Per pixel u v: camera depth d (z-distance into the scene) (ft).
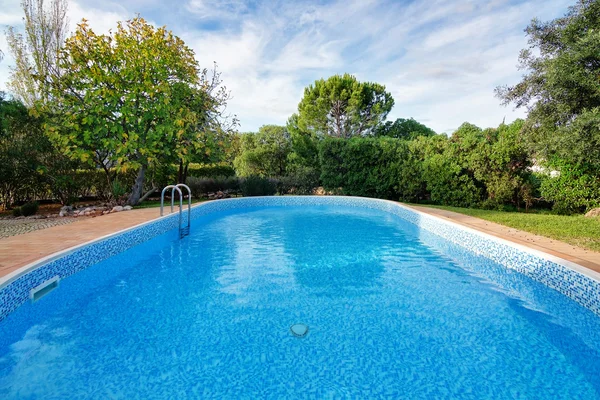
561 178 28.63
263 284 15.14
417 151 41.78
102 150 34.83
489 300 13.39
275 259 19.12
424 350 9.77
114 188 36.11
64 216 29.60
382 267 17.62
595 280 11.42
